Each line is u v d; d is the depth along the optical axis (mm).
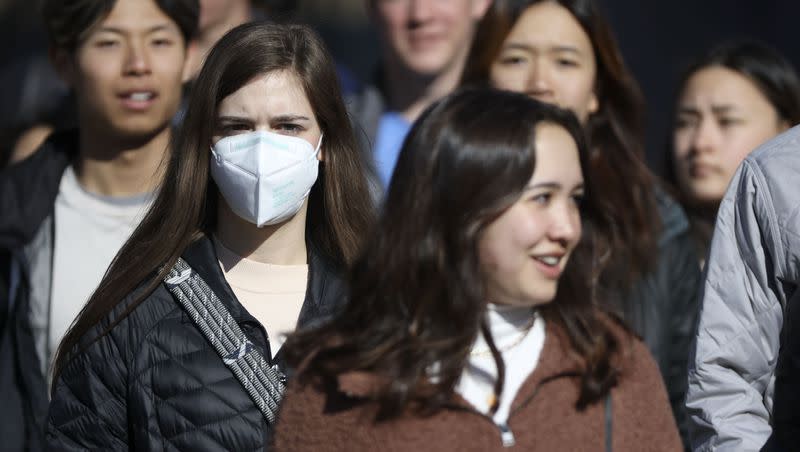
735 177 13805
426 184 11203
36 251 17734
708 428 13641
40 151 18359
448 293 11148
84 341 14008
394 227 11359
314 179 14211
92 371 13977
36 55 24219
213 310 13875
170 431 13641
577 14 19219
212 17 22547
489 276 11266
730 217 13750
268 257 14484
